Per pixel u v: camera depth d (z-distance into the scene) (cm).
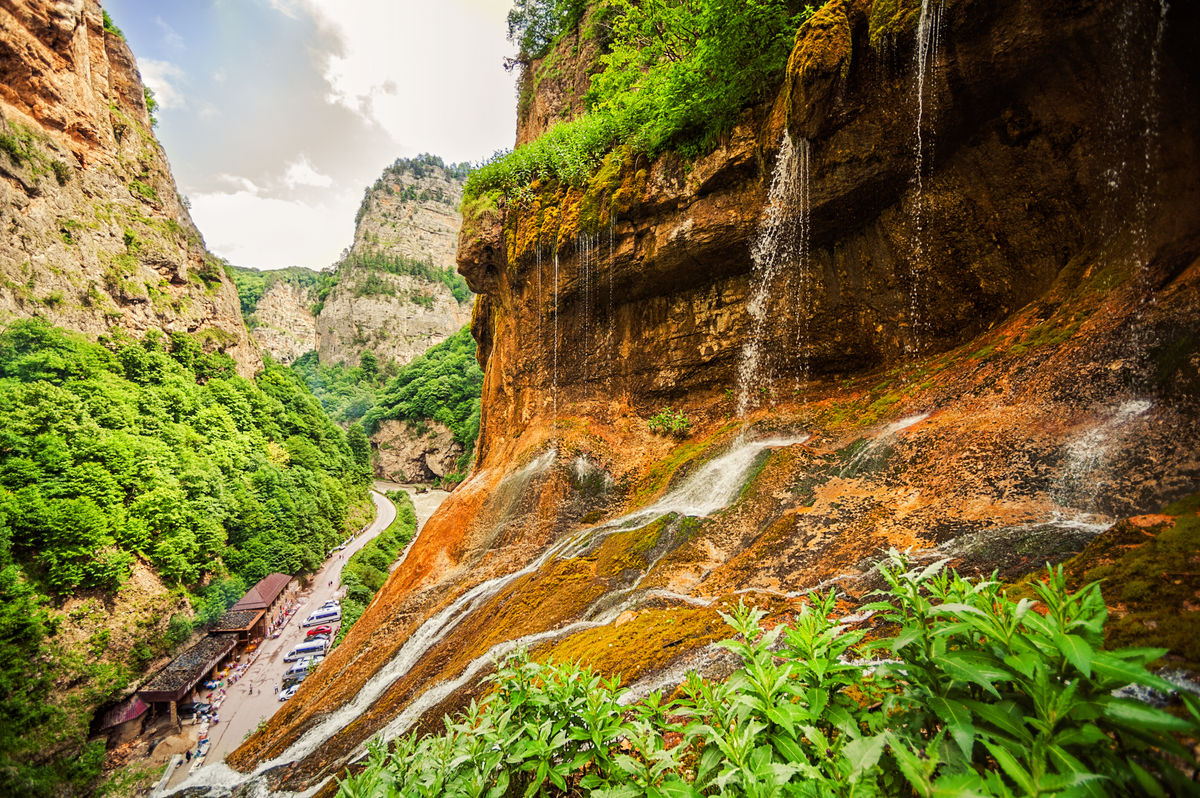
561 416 1694
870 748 184
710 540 890
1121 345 607
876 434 895
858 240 1110
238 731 2242
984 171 886
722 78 1112
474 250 1903
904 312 1059
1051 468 586
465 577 1347
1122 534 383
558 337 1744
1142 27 635
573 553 1091
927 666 216
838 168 999
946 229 959
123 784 1909
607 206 1436
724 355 1387
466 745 320
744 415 1331
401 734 761
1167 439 498
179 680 2438
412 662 1068
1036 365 711
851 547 664
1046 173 809
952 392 830
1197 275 557
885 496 737
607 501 1367
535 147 1761
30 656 2128
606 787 272
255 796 895
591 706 300
